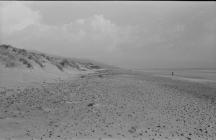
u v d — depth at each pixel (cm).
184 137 824
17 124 886
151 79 3269
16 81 2005
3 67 2269
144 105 1301
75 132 823
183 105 1396
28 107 1164
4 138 739
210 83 2978
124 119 1007
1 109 1092
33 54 3350
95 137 781
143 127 913
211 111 1293
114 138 778
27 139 741
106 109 1162
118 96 1523
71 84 2153
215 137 849
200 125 998
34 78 2344
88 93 1602
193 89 2216
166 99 1545
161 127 927
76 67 4916
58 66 3678
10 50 2812
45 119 972
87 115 1048
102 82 2352
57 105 1226
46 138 756
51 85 2055
